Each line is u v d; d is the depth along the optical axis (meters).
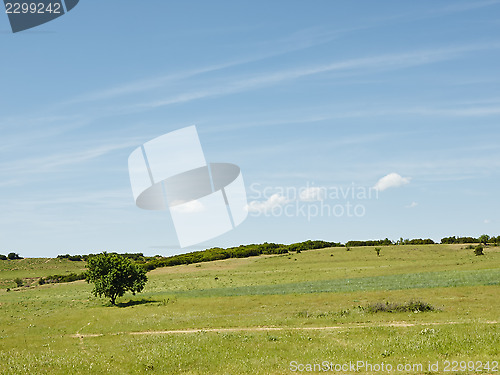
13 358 28.61
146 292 91.81
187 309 58.34
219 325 42.59
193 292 80.94
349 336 30.58
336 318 40.91
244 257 166.75
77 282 134.88
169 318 50.81
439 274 80.12
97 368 24.81
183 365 25.50
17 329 51.78
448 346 25.11
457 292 54.47
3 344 39.41
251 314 50.16
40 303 81.69
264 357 26.19
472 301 47.03
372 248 156.25
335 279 89.00
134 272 73.06
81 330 48.03
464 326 30.61
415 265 107.25
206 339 32.56
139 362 26.27
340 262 129.00
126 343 34.34
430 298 51.50
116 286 70.75
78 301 82.00
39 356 29.72
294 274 107.12
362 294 59.44
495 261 103.94
